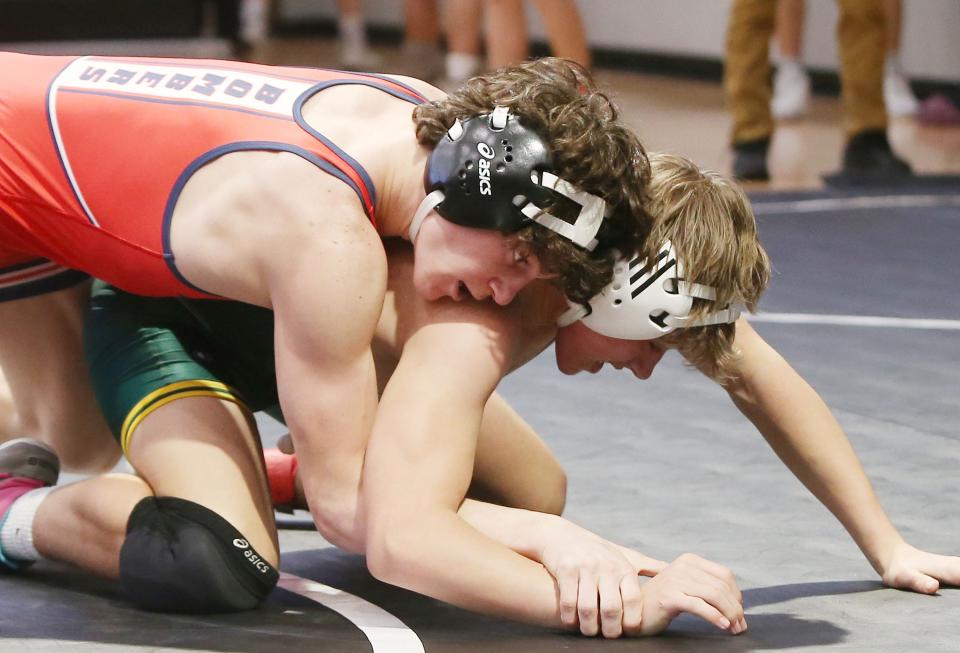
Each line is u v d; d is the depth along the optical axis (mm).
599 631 5059
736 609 4980
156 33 25359
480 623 5352
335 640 5129
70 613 5453
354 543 5332
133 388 5875
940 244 13531
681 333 5203
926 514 6633
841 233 14023
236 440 5762
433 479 5082
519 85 5117
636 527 6508
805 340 10180
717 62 25203
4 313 6445
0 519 5922
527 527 5195
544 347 5703
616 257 5125
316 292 5141
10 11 24516
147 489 5723
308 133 5328
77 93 5762
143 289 5789
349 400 5258
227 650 5012
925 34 22203
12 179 5793
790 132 20609
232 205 5316
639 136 5414
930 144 19359
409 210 5305
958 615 5363
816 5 23734
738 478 7250
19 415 6523
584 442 7898
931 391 8891
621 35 26812
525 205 4922
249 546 5469
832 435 5812
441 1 29250
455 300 5324
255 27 30875
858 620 5312
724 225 5160
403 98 5602
